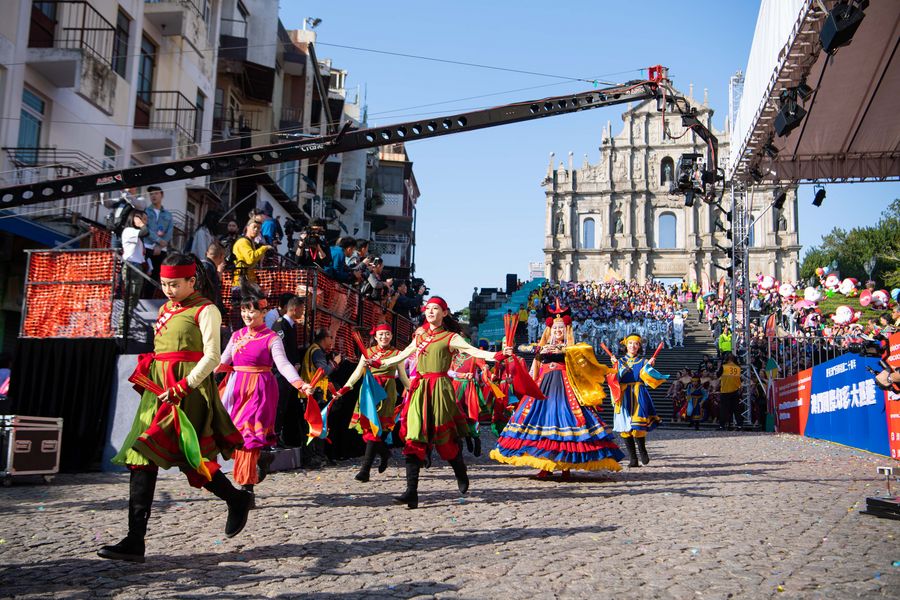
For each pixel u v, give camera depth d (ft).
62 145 53.72
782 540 17.97
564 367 29.71
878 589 13.65
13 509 20.93
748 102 58.08
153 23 67.41
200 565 14.79
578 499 24.62
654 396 101.55
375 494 25.03
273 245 47.55
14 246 49.24
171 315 15.85
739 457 41.42
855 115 55.57
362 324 46.39
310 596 12.84
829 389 54.44
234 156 42.73
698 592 13.38
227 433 16.07
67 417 30.83
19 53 49.06
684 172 69.77
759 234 224.12
